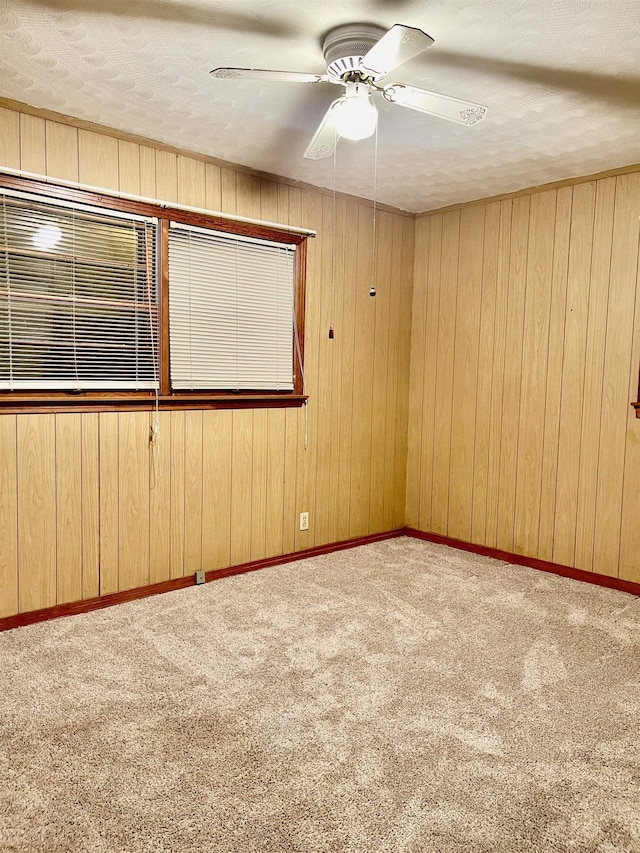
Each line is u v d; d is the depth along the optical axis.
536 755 1.96
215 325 3.54
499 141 3.11
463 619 3.05
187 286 3.41
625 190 3.48
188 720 2.11
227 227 3.50
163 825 1.62
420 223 4.57
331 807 1.70
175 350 3.39
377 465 4.52
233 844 1.56
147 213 3.20
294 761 1.90
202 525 3.56
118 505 3.21
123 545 3.24
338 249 4.10
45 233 2.91
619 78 2.42
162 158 3.25
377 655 2.63
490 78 2.45
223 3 1.97
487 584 3.60
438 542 4.52
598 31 2.10
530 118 2.81
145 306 3.25
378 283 4.39
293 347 3.93
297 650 2.67
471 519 4.32
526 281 3.96
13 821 1.63
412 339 4.66
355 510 4.39
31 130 2.81
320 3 1.97
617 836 1.62
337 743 1.99
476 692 2.33
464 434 4.34
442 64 2.34
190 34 2.16
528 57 2.28
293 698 2.27
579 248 3.69
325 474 4.18
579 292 3.70
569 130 2.95
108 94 2.65
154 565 3.37
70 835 1.59
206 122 2.94
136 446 3.26
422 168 3.55
